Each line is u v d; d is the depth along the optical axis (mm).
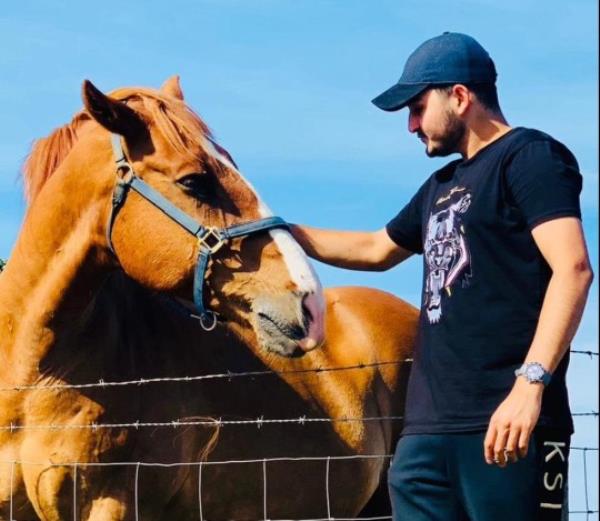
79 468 4074
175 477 4363
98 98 3785
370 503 5523
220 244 3771
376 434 5266
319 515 5035
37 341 4074
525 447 2764
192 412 4453
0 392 4152
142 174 3867
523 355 3018
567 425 3002
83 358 4129
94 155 3988
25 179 4273
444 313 3115
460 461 3045
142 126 3893
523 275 3029
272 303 3713
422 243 3654
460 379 3057
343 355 5227
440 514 3115
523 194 2977
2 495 4148
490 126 3174
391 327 5531
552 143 3041
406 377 5488
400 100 3189
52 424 4086
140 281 3924
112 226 3918
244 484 4691
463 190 3127
